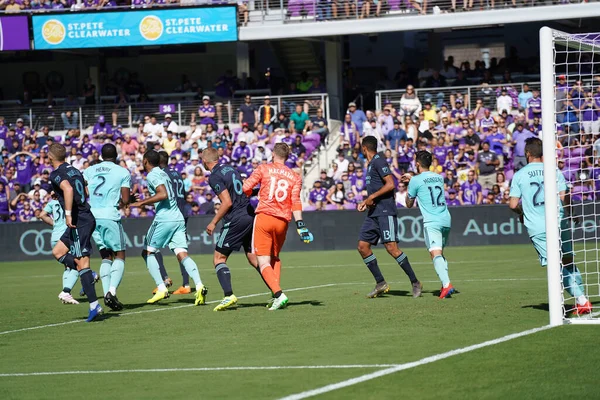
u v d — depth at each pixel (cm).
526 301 1881
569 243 1647
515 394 1011
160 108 5278
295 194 1866
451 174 4203
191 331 1642
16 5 5228
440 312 1739
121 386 1157
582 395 998
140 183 4562
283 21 5153
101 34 5100
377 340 1431
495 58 5375
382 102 5106
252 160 4600
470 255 3428
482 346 1313
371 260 2059
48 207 2434
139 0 5166
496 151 4400
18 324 1873
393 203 2028
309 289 2366
